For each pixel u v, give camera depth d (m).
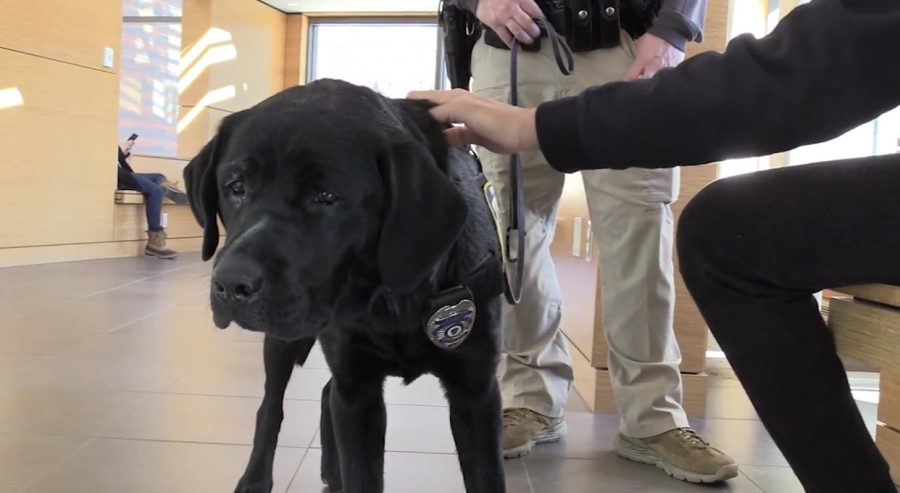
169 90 9.59
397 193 1.20
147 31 9.49
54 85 5.74
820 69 0.84
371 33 10.96
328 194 1.18
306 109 1.22
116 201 6.48
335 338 1.41
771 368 1.00
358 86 1.30
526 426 2.15
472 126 1.25
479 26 2.05
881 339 1.00
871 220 0.88
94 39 6.09
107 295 4.43
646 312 2.04
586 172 2.08
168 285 4.97
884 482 0.99
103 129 6.27
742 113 0.89
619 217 2.03
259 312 1.11
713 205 1.00
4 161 5.37
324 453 1.84
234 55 9.70
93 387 2.58
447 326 1.33
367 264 1.26
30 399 2.42
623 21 1.95
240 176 1.21
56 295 4.33
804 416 1.00
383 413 1.51
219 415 2.34
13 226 5.48
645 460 2.10
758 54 0.89
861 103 0.84
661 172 1.99
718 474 1.92
